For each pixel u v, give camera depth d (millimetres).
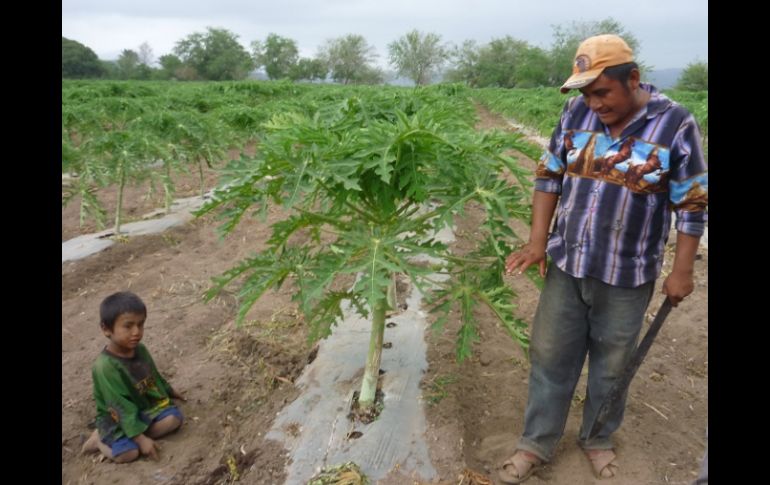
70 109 8359
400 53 67875
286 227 2918
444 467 2834
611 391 2662
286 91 23312
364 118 3225
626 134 2312
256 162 2584
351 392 3377
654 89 2340
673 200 2336
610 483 2848
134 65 74375
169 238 6625
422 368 3623
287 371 3877
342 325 4211
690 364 4012
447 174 2662
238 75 75625
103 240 6332
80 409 3582
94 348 4293
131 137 6422
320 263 2881
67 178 8125
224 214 2785
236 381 3818
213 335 4484
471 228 6996
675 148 2252
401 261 2600
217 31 76375
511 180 8188
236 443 3207
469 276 2982
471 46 68688
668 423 3352
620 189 2357
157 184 9453
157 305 4984
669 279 2406
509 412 3404
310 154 2537
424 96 4648
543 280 3008
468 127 3271
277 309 4785
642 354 2562
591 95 2260
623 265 2438
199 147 7828
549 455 2885
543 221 2660
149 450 3133
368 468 2828
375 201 2947
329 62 79125
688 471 2955
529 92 30703
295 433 3131
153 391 3301
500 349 4098
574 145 2463
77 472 3061
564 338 2676
